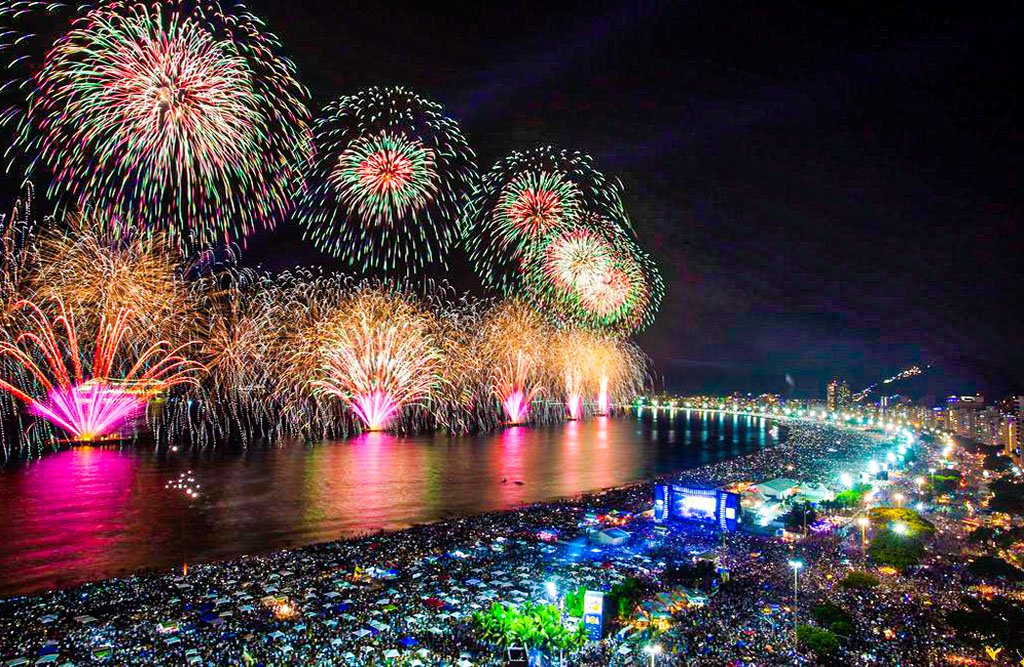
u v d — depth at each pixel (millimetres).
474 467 173125
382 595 70688
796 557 87812
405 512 118188
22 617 63031
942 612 66625
